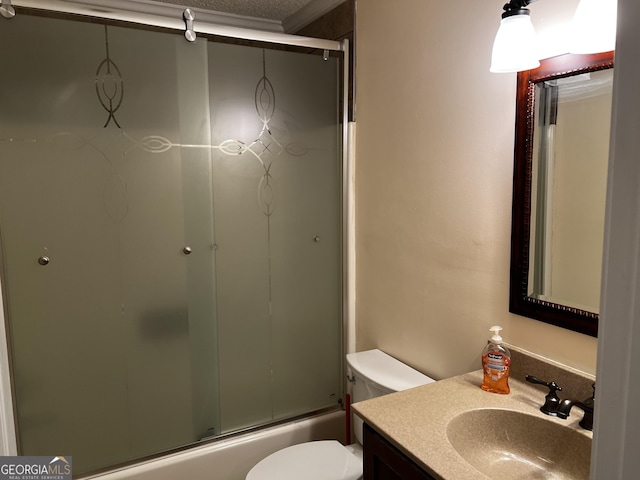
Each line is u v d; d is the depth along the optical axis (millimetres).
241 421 2260
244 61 2078
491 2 1531
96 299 1910
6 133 1715
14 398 1824
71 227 1841
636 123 393
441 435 1217
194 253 2070
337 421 2455
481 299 1663
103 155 1861
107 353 1952
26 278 1796
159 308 2027
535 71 1388
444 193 1782
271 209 2215
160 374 2059
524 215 1453
